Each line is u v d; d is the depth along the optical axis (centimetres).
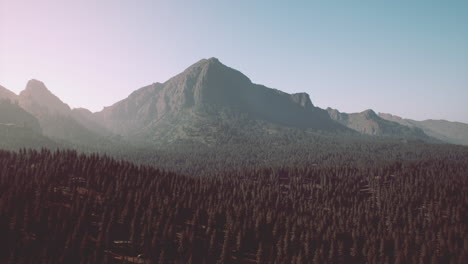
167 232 11250
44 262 8681
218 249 12219
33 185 13350
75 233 9850
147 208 13650
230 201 16988
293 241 12838
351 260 12962
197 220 12962
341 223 16388
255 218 14788
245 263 11656
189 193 16762
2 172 14762
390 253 13275
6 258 9112
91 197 13225
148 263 9838
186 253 10962
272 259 11488
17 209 10794
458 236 14425
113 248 10762
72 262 9288
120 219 12475
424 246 12669
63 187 15075
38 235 10281
